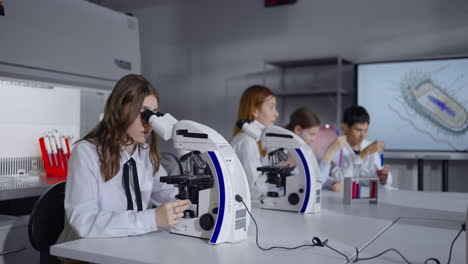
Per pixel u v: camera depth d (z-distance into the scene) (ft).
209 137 4.13
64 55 8.68
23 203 8.66
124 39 10.21
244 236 4.10
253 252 3.66
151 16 17.31
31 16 8.06
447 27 12.51
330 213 5.62
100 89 9.61
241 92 15.60
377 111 13.01
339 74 12.54
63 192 5.22
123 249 3.69
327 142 13.83
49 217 5.04
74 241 3.95
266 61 13.69
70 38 8.82
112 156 4.56
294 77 14.69
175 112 16.80
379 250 3.74
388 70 12.89
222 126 15.92
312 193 5.57
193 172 4.57
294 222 4.99
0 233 6.35
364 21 13.61
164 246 3.82
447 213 5.69
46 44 8.32
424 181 12.94
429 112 12.42
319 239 3.89
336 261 3.38
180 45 16.74
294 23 14.67
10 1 7.68
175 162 11.02
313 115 8.89
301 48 14.55
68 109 9.96
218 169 4.03
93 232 4.07
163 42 17.07
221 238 3.93
